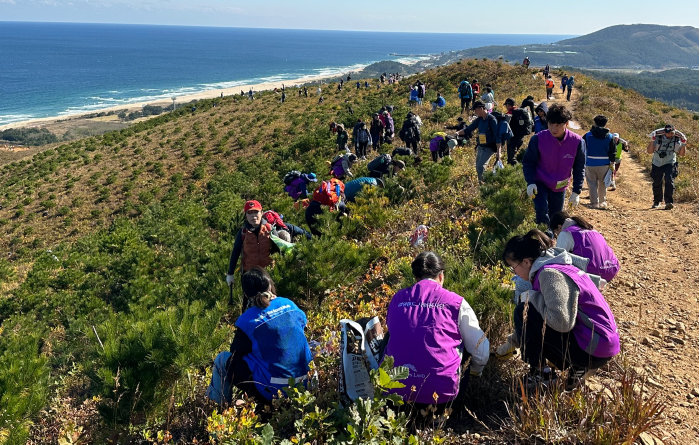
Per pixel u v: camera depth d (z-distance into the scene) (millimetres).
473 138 16516
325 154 29625
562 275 3186
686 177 12641
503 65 48594
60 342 8500
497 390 3498
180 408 3771
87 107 167625
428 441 2838
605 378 3645
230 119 47219
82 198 32719
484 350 3291
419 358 3146
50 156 49094
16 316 10672
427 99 35344
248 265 5945
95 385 4652
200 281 7828
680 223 8211
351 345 3586
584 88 36969
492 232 6824
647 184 12547
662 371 3781
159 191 31938
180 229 16516
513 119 9953
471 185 9898
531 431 2916
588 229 4391
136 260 11781
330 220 7828
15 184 39250
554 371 3457
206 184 31062
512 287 4645
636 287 5566
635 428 2746
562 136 5750
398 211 8727
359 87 57438
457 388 3176
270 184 17250
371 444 2598
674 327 4504
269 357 3539
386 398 2791
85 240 19891
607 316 3189
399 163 10828
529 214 7352
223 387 3688
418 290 3418
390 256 6836
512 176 8188
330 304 5730
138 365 3750
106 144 48094
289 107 50031
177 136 45250
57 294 11453
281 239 6125
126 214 29438
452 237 7113
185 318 4137
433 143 13484
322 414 2875
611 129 20953
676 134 9250
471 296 4090
